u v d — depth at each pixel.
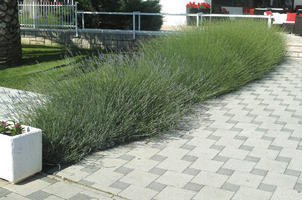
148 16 14.37
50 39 13.70
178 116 5.54
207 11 16.81
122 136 4.85
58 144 4.24
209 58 7.25
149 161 4.29
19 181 3.76
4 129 3.87
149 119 5.18
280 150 4.64
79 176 3.91
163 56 7.13
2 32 9.20
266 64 8.91
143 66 5.95
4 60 9.32
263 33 9.84
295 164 4.23
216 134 5.19
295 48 11.45
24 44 13.80
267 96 7.28
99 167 4.13
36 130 3.86
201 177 3.90
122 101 4.93
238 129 5.40
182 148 4.69
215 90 7.11
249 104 6.72
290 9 18.70
